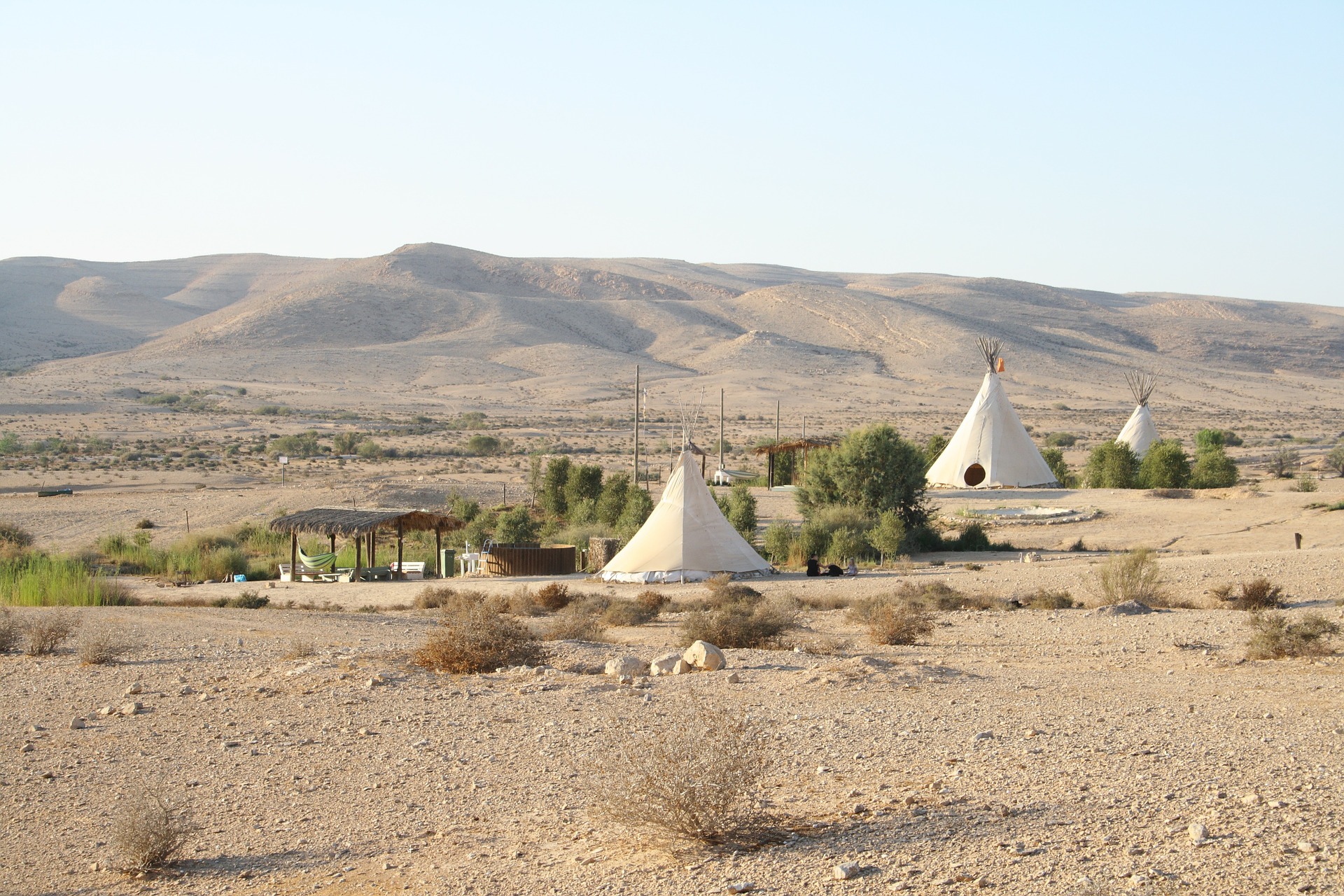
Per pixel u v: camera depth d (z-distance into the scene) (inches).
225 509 2167.8
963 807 283.3
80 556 1526.8
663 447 3919.8
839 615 853.2
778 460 2299.5
